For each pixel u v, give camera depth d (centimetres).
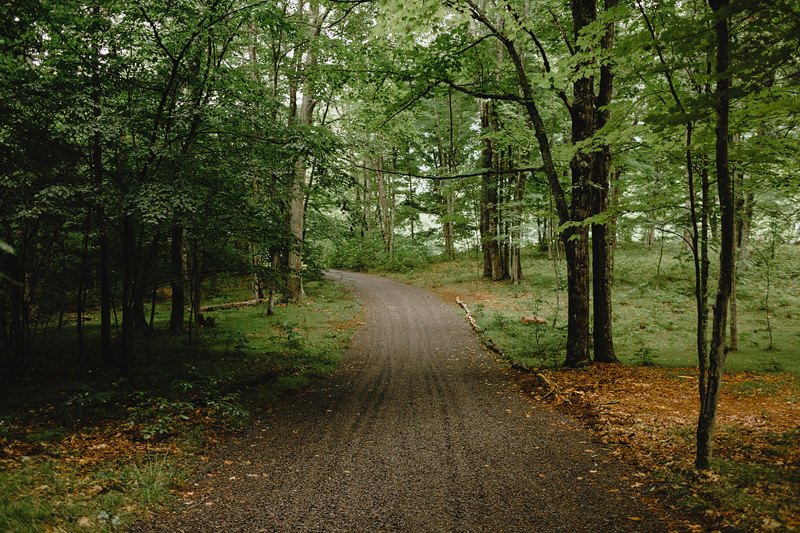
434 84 1046
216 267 1274
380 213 4147
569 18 1139
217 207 989
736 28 405
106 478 478
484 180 2112
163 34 953
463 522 413
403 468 543
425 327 1688
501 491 471
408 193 3853
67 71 899
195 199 880
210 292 2369
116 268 1290
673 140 630
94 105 842
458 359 1230
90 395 795
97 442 597
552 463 535
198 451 597
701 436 471
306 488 492
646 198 634
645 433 605
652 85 553
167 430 641
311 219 2255
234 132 983
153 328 1619
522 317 1695
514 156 1911
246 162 1004
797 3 350
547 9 1054
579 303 1062
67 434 619
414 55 1006
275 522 419
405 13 895
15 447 547
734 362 1105
